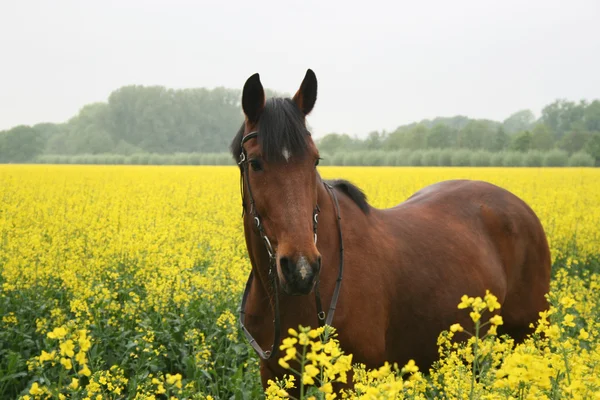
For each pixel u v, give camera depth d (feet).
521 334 15.28
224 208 52.24
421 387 8.48
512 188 69.77
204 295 21.16
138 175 96.84
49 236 33.32
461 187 15.65
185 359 17.38
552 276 31.09
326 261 10.90
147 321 18.29
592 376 7.15
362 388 8.13
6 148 283.79
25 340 18.33
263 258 11.03
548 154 171.42
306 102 11.21
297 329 10.78
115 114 286.05
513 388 6.97
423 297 12.32
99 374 12.92
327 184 12.13
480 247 14.05
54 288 22.74
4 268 22.97
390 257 12.05
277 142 10.10
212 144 272.51
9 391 17.16
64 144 297.12
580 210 49.06
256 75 10.60
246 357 18.78
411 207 14.40
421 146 222.69
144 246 26.86
